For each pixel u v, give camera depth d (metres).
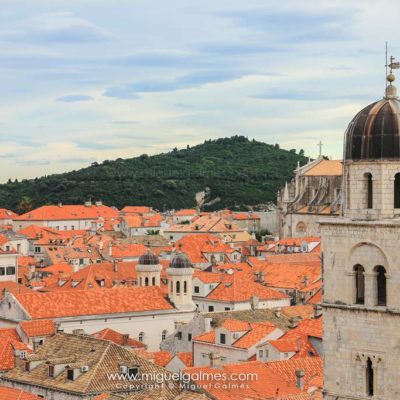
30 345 162.12
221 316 184.00
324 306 73.19
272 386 125.06
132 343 177.88
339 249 72.38
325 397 73.38
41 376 133.50
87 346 137.12
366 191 71.38
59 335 143.12
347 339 72.25
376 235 70.38
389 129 70.31
